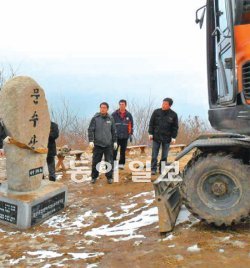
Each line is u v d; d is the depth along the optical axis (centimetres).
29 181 606
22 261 428
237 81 460
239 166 455
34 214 571
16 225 562
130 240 472
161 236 473
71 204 682
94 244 471
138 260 402
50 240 499
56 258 431
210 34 574
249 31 450
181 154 488
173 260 390
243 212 451
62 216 614
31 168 610
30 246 479
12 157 598
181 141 1642
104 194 743
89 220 582
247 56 450
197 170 470
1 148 596
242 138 495
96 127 813
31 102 605
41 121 629
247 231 459
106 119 816
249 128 458
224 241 426
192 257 393
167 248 425
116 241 476
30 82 605
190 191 473
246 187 453
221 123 505
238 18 455
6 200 577
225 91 515
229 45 489
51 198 613
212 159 465
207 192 472
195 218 515
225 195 465
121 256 420
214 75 572
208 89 576
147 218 559
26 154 601
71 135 1772
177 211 535
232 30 462
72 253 444
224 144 466
